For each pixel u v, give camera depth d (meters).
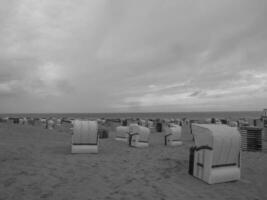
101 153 10.59
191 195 5.30
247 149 12.31
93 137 10.52
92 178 6.30
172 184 6.05
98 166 7.77
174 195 5.25
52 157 9.01
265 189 5.94
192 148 6.94
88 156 9.59
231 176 6.40
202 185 6.06
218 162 6.29
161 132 27.28
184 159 9.41
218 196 5.32
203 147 6.40
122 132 16.53
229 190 5.75
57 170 6.97
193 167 6.86
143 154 10.57
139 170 7.43
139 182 6.12
